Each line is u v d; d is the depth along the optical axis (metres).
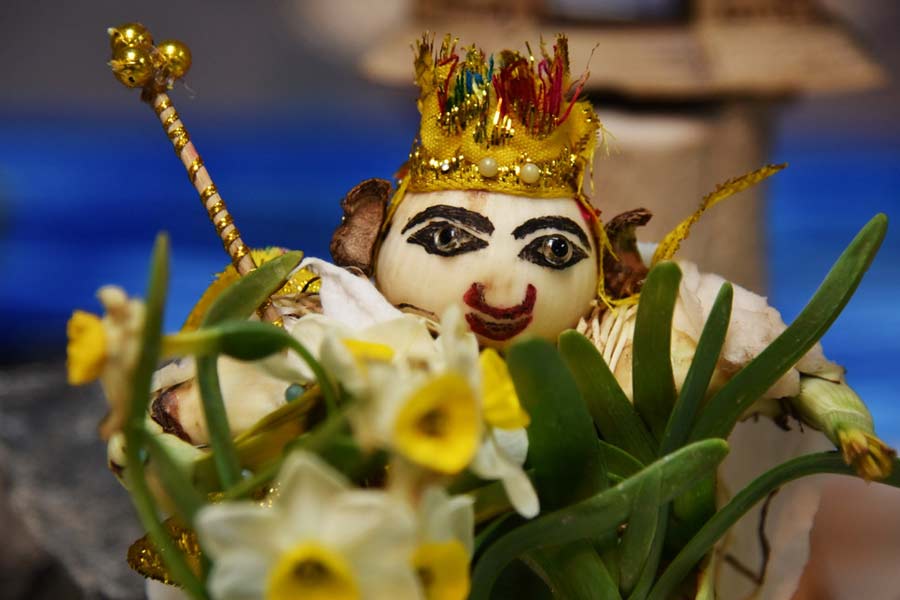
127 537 0.74
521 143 0.52
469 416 0.44
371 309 0.51
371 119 3.02
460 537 0.45
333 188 2.72
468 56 0.52
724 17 0.84
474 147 0.52
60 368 0.99
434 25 0.87
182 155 0.52
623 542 0.49
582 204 0.53
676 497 0.50
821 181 2.69
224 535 0.43
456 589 0.44
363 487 0.48
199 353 0.45
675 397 0.50
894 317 2.02
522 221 0.52
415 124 1.02
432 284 0.51
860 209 2.52
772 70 0.83
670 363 0.50
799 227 2.44
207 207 0.52
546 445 0.48
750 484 0.50
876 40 2.41
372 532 0.43
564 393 0.47
